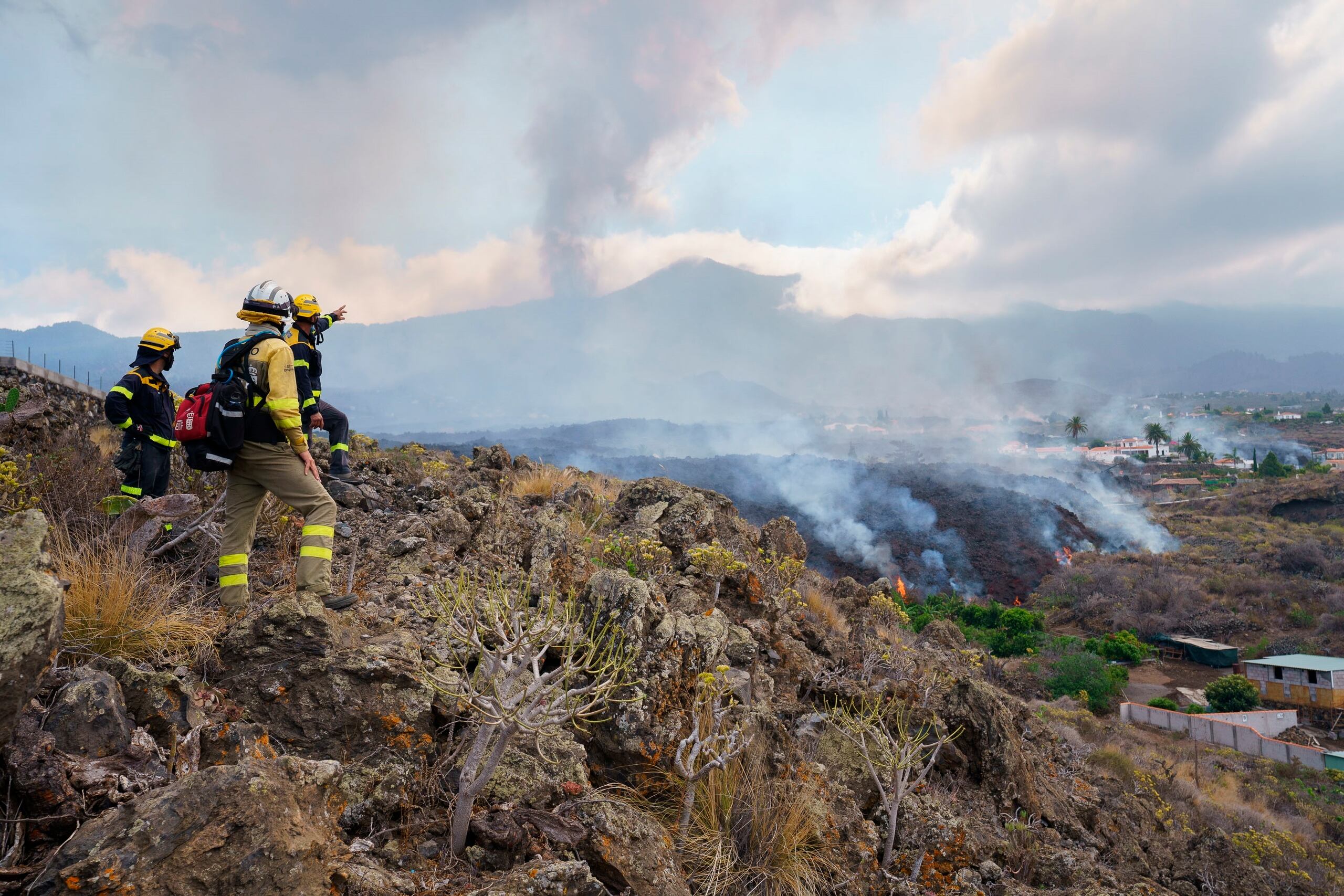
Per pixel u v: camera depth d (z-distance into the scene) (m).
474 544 6.78
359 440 10.02
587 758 4.59
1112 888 6.29
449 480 9.28
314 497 4.39
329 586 4.36
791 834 4.56
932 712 7.56
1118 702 43.62
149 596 3.82
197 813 2.29
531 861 3.12
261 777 2.46
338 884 2.58
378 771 3.43
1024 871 6.43
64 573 3.57
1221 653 57.59
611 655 4.66
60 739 2.64
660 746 4.62
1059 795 8.76
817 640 8.96
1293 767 31.44
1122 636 60.28
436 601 4.65
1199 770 23.12
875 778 5.93
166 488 5.82
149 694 3.08
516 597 3.75
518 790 3.69
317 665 3.61
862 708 7.14
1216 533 106.88
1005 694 11.74
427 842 3.22
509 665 3.21
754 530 11.61
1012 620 57.00
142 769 2.77
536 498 9.90
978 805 7.15
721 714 4.91
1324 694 47.72
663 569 7.67
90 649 3.31
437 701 3.80
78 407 8.76
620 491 12.20
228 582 4.17
